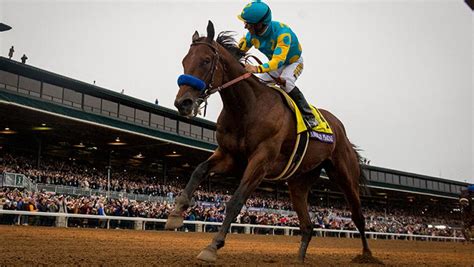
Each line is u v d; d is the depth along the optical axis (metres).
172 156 36.41
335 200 54.03
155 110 33.81
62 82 28.53
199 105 4.90
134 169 39.34
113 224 21.19
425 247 16.98
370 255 6.64
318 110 6.56
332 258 7.24
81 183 25.41
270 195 44.75
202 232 22.09
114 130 26.67
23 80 26.77
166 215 23.50
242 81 5.21
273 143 5.25
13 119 25.00
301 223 6.21
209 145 33.16
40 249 6.61
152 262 4.78
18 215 17.81
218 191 40.81
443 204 63.09
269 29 5.75
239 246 10.75
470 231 18.91
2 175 20.86
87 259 4.95
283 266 5.00
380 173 49.78
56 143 32.31
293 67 5.89
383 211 54.50
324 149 6.18
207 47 5.04
